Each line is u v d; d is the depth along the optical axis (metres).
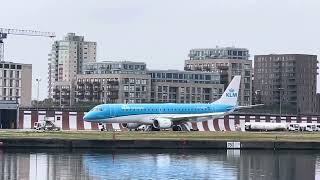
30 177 172.50
